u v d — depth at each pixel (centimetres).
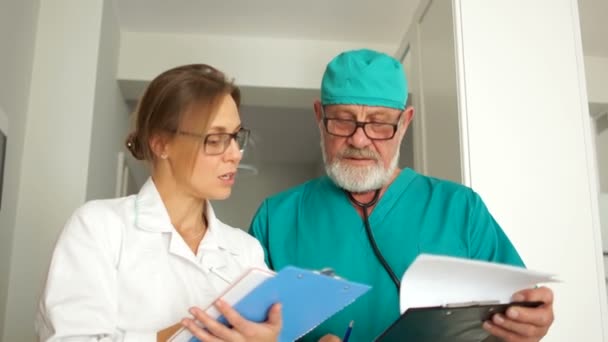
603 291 159
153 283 87
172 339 72
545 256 161
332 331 112
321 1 250
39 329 83
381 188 128
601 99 209
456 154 173
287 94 291
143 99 95
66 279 81
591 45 214
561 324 156
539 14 180
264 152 492
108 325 80
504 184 165
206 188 91
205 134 88
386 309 113
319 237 123
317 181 136
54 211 197
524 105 172
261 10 259
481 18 177
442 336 88
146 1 252
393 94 122
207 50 281
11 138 182
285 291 68
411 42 234
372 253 119
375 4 252
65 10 216
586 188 167
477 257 119
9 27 173
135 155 98
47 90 207
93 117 209
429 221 122
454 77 176
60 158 202
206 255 94
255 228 130
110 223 89
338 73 123
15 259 190
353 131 121
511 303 82
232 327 72
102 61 226
